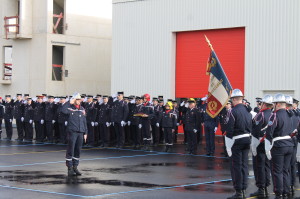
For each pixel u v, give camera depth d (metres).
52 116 22.45
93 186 11.07
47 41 31.86
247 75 23.33
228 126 9.86
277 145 9.81
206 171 13.62
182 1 25.64
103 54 35.03
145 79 27.08
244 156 10.03
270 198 10.15
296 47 21.88
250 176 12.85
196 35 25.50
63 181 11.70
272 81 22.58
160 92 26.50
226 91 11.94
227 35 24.38
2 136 25.98
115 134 22.02
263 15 22.86
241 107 10.00
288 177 10.19
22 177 12.26
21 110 23.98
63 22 33.03
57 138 23.05
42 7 32.09
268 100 10.43
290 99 10.88
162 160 16.06
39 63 32.25
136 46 27.42
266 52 22.75
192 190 10.69
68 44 33.00
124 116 20.44
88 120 21.20
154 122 21.38
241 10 23.56
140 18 27.25
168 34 26.19
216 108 12.10
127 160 15.97
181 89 26.09
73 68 33.31
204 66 25.22
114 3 28.28
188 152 18.59
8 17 33.12
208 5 24.69
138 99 20.66
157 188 10.90
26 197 9.77
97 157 16.78
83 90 33.88
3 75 34.53
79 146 12.73
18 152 18.12
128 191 10.50
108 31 35.31
